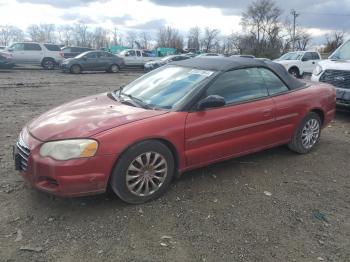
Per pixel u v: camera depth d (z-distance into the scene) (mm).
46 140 3648
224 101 4305
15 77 19656
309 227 3697
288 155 5676
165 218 3732
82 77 21391
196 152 4305
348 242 3479
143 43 72188
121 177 3783
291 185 4637
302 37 72125
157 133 3914
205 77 4578
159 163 4035
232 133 4582
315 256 3248
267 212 3943
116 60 26391
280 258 3193
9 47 25797
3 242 3281
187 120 4160
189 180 4633
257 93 4938
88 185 3637
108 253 3172
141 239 3375
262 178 4801
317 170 5164
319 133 5926
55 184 3617
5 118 8039
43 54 26219
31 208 3836
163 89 4664
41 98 11727
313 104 5562
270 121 4992
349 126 7859
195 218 3758
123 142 3711
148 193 4016
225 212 3898
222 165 5152
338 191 4539
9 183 4379
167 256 3158
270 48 69188
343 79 8094
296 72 20484
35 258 3088
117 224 3594
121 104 4488
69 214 3742
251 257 3188
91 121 3861
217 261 3119
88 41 73438
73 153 3547
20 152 3914
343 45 9430
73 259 3088
